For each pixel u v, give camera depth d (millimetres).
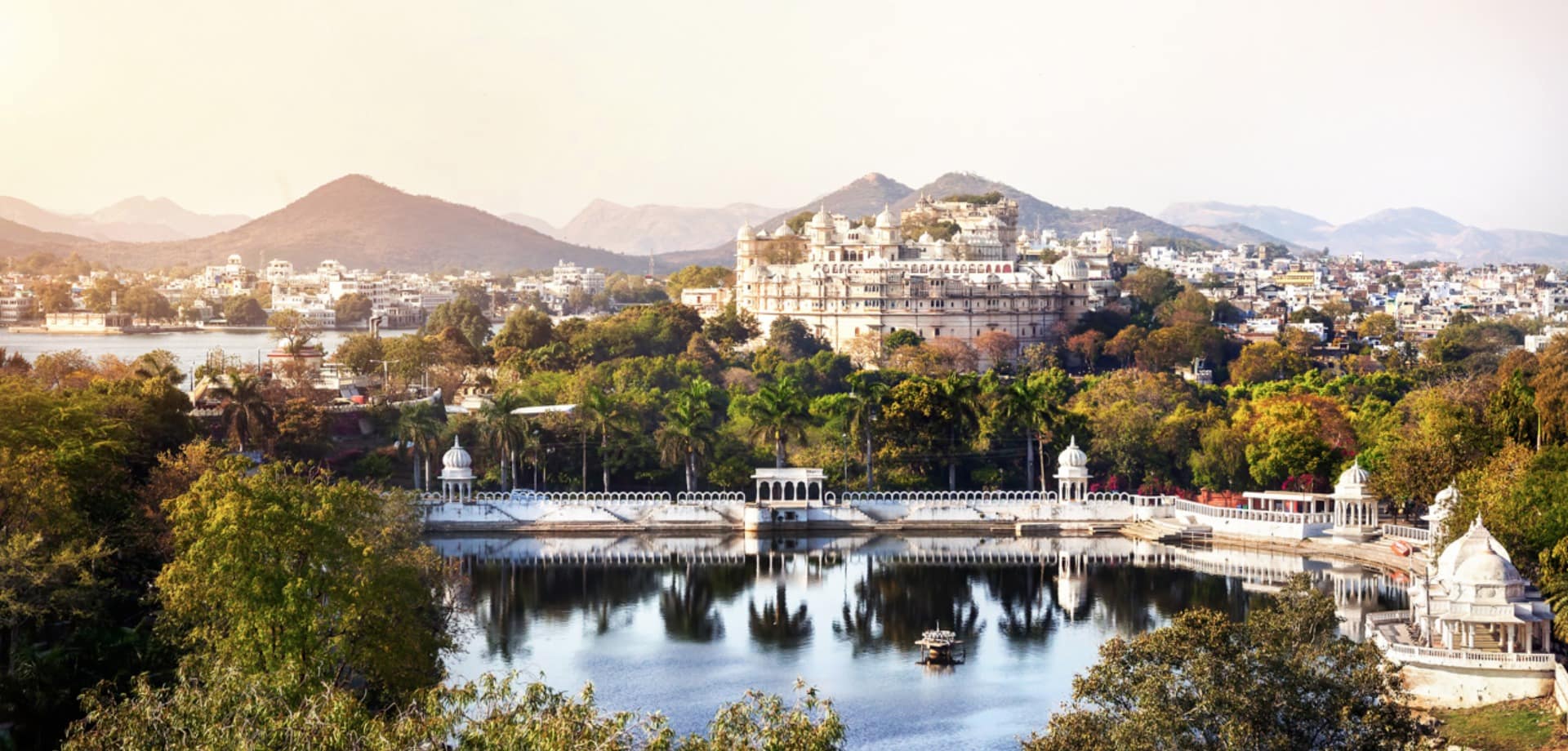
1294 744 91062
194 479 157750
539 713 80125
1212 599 179250
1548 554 139875
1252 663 92562
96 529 143500
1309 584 104562
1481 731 121875
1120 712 95500
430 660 117312
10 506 132375
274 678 89750
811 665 150375
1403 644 135125
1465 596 134000
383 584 112125
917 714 133625
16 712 113188
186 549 118125
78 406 161125
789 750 78812
